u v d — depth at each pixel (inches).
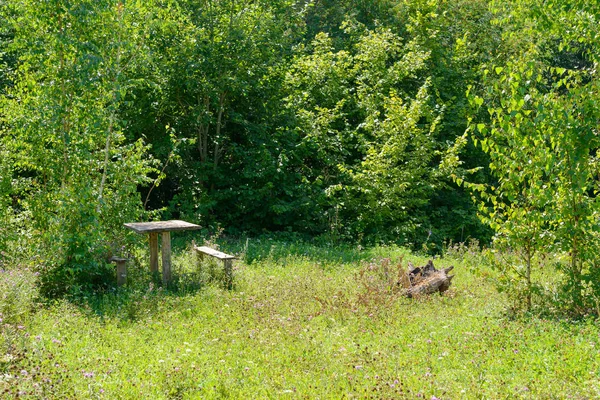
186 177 716.0
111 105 410.3
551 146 338.6
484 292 407.5
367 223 690.8
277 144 709.9
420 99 710.5
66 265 382.3
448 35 843.4
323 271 480.1
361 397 216.8
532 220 335.9
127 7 430.6
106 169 432.8
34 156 414.0
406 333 307.0
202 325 315.0
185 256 503.8
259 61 698.8
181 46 657.0
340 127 783.7
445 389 225.5
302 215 717.3
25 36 402.0
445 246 719.1
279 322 319.3
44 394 200.4
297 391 224.8
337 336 298.8
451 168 695.1
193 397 216.5
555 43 790.5
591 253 327.6
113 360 248.1
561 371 240.7
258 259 533.3
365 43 783.7
